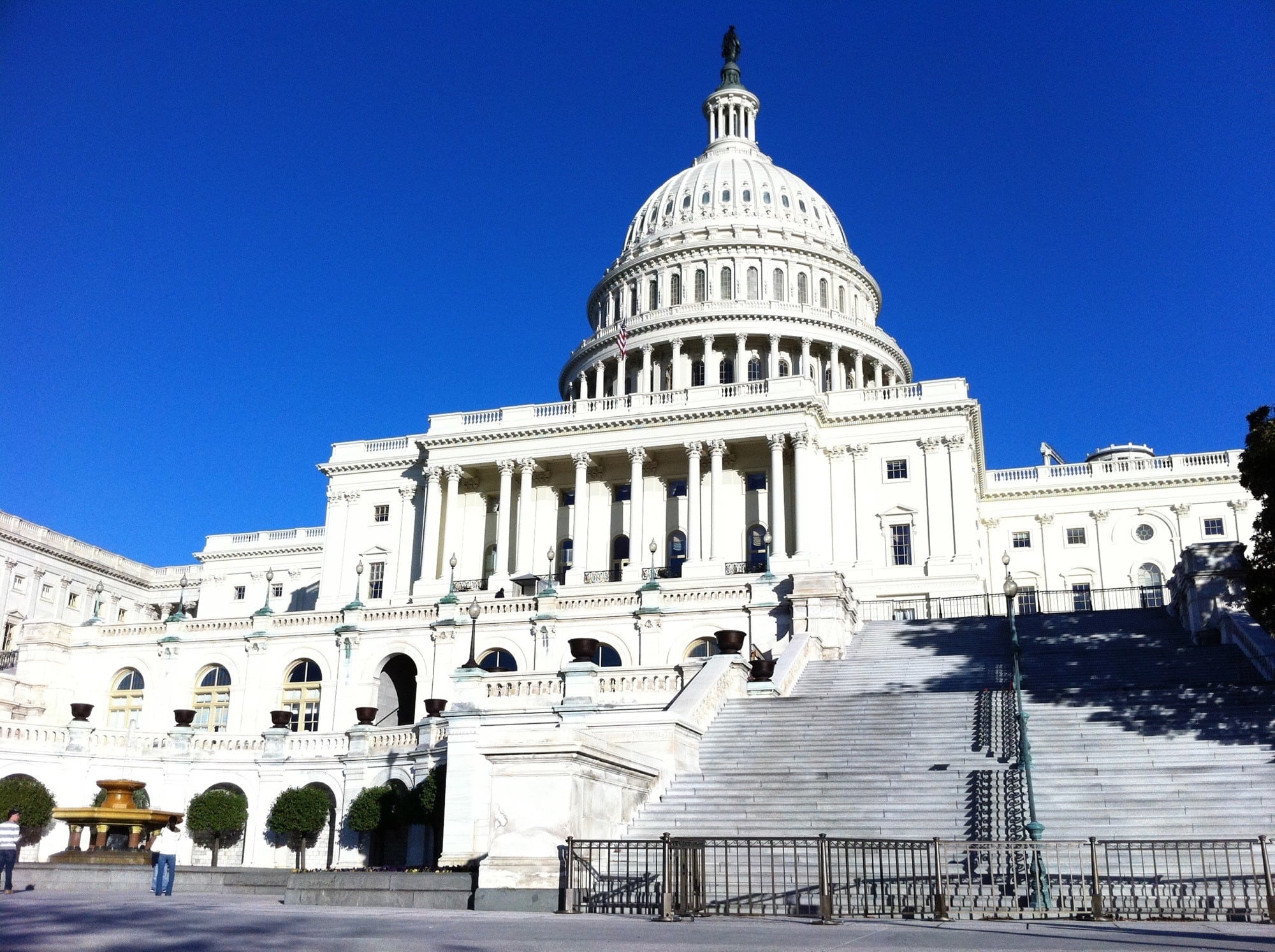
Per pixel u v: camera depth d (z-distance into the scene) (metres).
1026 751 23.52
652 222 107.19
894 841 18.14
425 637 51.50
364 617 52.81
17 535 84.62
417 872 22.03
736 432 68.88
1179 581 41.06
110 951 11.22
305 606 89.25
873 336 97.06
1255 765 25.05
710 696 31.25
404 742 39.72
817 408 68.56
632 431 70.62
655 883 19.09
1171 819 23.02
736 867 17.83
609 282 104.56
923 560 66.19
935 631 43.97
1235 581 38.00
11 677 54.31
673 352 94.25
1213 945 13.29
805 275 99.94
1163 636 39.22
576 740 20.70
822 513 68.44
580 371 100.50
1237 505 78.44
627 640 49.00
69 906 17.66
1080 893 18.47
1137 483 80.31
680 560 70.06
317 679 53.09
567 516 73.50
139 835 32.47
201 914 16.50
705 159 114.06
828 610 43.53
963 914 17.83
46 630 56.41
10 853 22.73
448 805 30.61
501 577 67.44
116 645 56.28
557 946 12.25
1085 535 80.81
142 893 25.25
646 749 27.36
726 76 120.69
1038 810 23.98
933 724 29.39
